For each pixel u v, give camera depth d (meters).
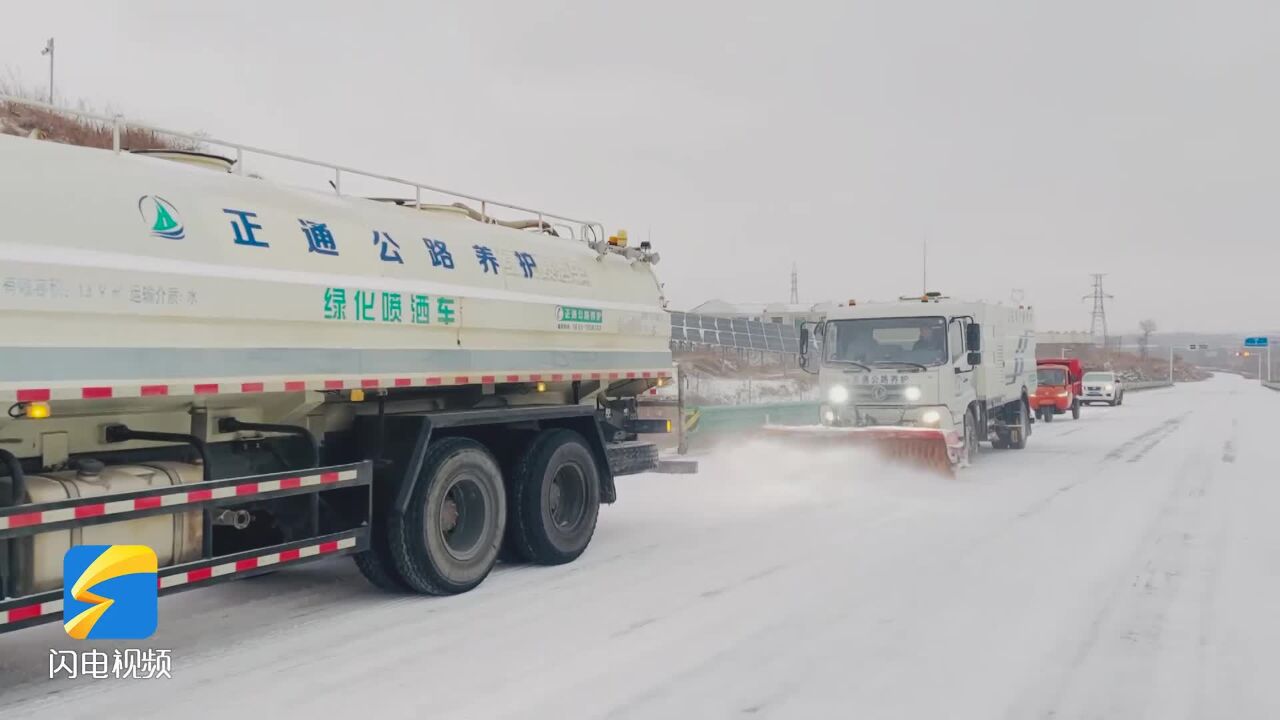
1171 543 8.49
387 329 6.37
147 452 5.47
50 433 4.91
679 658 5.14
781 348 43.38
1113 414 33.38
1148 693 4.65
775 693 4.59
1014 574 7.22
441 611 6.20
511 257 7.75
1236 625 5.85
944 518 9.88
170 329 5.00
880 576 7.16
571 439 7.92
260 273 5.54
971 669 4.98
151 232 5.02
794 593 6.63
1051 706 4.46
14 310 4.29
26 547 4.44
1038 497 11.51
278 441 6.27
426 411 7.23
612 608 6.24
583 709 4.36
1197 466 15.13
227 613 6.16
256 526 6.14
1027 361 19.61
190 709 4.36
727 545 8.43
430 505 6.52
